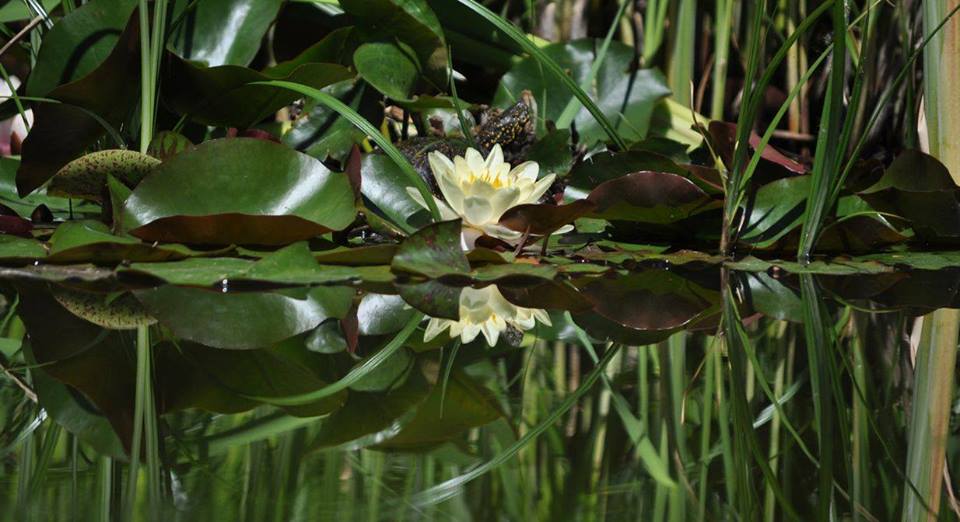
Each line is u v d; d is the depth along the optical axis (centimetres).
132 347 206
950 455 195
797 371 206
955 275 235
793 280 231
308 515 136
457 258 222
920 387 205
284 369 203
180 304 215
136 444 179
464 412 196
